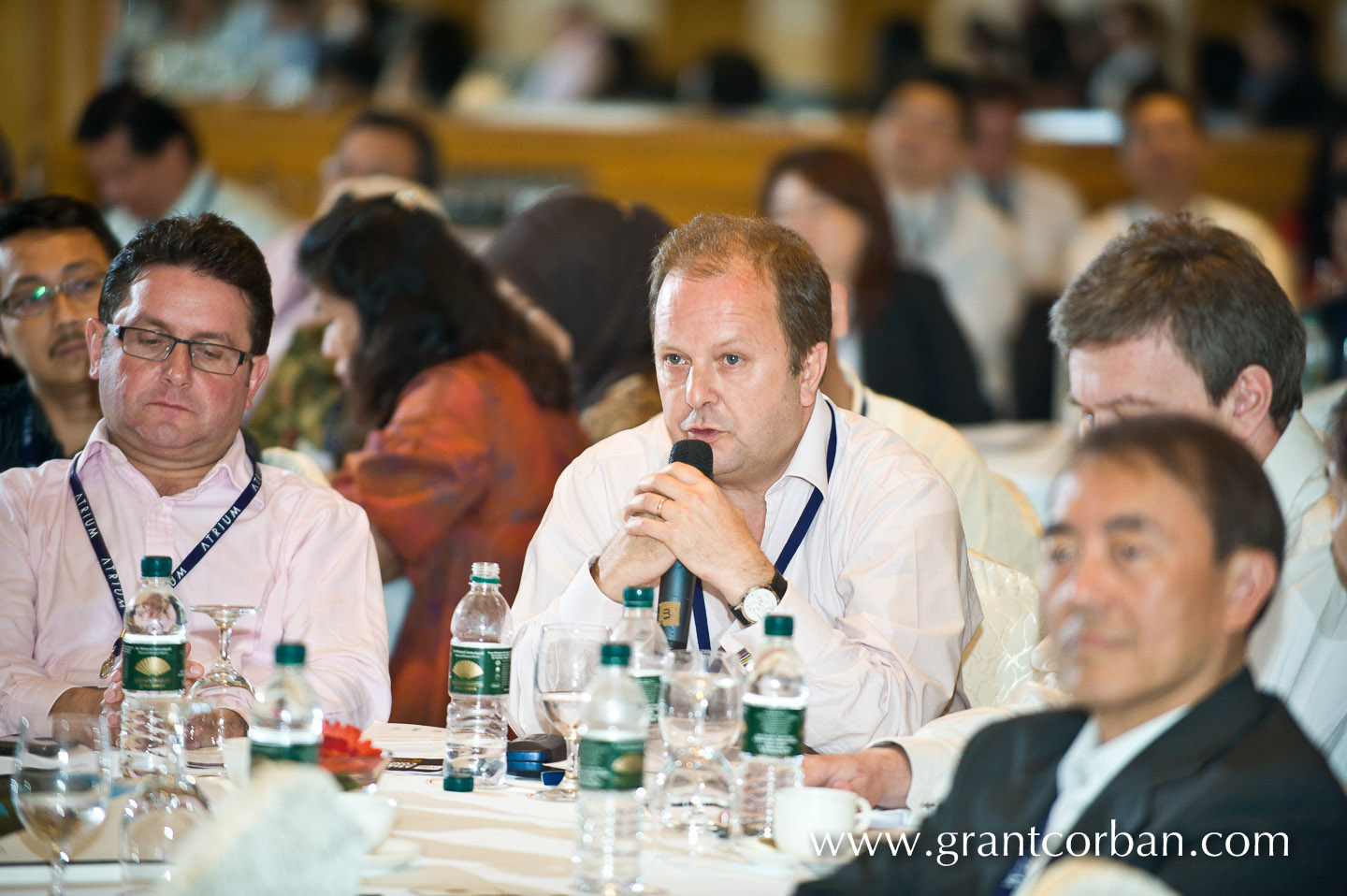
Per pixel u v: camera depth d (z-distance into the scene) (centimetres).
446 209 2119
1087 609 416
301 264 1046
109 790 486
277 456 935
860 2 3284
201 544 732
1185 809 405
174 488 745
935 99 1825
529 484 981
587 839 466
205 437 723
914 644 662
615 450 749
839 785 551
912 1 3247
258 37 2406
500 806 559
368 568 765
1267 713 425
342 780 523
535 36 3281
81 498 733
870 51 2791
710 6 3344
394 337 1004
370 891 445
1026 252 2045
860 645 651
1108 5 2786
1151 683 415
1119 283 631
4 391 944
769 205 1455
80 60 2189
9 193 1562
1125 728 435
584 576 660
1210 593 416
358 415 1020
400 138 1597
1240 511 416
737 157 2166
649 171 2170
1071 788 444
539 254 1152
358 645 729
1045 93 2522
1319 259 1560
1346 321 1416
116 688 623
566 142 2164
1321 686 616
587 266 1155
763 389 654
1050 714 470
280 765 410
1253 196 2211
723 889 462
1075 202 2081
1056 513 430
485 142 2170
